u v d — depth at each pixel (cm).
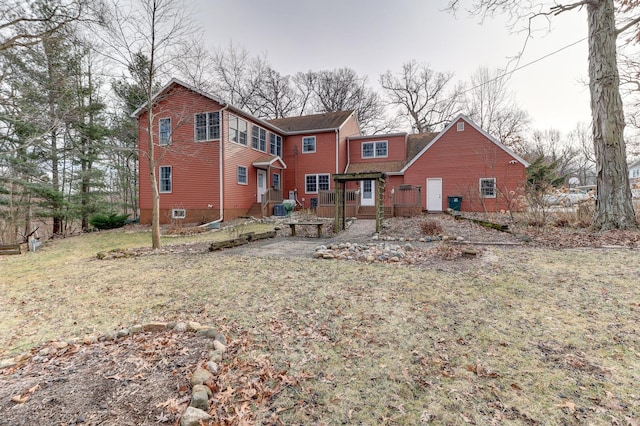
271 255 719
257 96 2831
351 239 930
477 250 669
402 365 251
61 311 405
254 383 228
